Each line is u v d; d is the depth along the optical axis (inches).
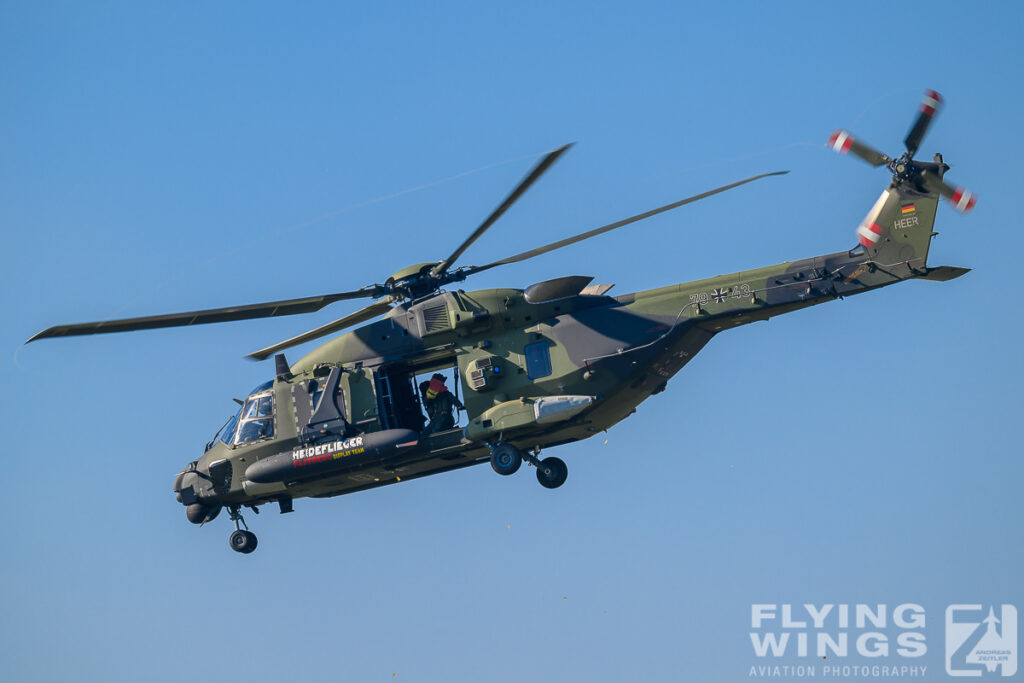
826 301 2847.0
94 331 2645.2
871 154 2815.0
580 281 2903.5
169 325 2689.5
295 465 2962.6
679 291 2891.2
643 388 2908.5
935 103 2731.3
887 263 2792.8
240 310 2728.8
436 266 2950.3
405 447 2896.2
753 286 2851.9
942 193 2748.5
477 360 2920.8
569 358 2871.6
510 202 2541.8
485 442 2913.4
